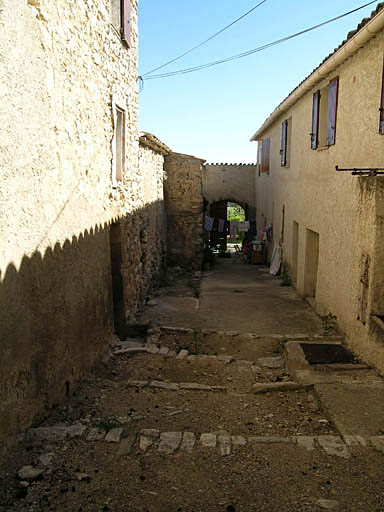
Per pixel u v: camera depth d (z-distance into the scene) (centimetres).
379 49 562
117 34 675
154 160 1203
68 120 453
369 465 318
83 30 501
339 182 714
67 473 309
